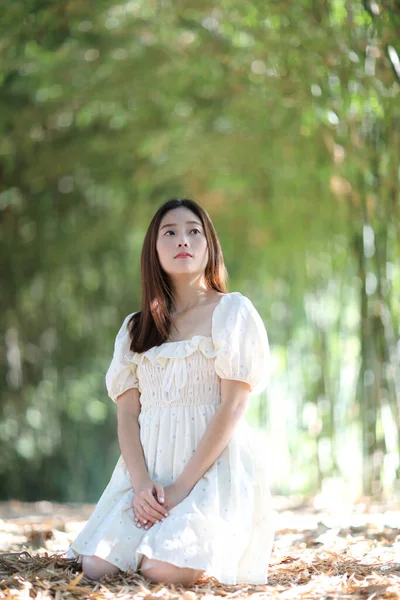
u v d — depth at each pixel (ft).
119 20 17.39
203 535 7.73
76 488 26.55
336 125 15.81
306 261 22.49
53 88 19.63
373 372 15.57
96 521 8.31
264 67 16.74
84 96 19.49
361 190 15.24
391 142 13.66
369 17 13.16
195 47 17.28
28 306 24.97
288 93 16.19
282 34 14.76
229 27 15.98
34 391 24.98
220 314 8.52
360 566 8.43
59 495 26.23
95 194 24.88
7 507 18.40
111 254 26.50
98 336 26.58
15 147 21.84
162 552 7.61
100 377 26.81
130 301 26.91
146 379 8.67
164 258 8.82
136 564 7.84
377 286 15.39
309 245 22.39
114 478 8.68
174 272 8.79
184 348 8.46
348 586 7.46
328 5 14.11
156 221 9.00
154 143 20.98
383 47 12.46
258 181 21.89
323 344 21.24
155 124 21.01
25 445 24.94
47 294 25.13
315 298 21.88
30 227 24.30
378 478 15.67
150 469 8.41
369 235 15.37
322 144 17.90
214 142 20.31
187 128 20.39
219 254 9.21
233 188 22.65
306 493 20.59
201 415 8.34
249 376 8.35
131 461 8.42
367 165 14.67
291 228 22.93
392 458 15.81
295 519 13.58
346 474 20.08
